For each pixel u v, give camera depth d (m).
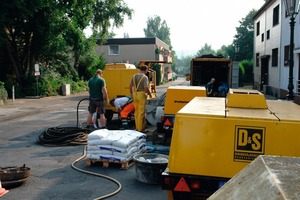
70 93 32.19
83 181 6.71
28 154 8.86
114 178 6.85
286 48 23.61
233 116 4.11
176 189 4.10
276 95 26.25
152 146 9.08
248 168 2.14
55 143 9.84
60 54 34.22
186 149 4.13
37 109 18.69
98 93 11.76
